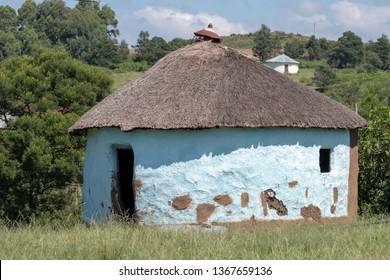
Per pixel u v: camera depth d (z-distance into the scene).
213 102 16.09
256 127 16.08
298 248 11.04
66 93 26.70
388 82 77.69
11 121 25.52
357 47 106.44
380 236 11.97
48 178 25.52
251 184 16.23
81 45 98.94
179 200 16.12
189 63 17.48
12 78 26.20
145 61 97.25
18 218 24.17
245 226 16.14
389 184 20.41
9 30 98.25
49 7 104.81
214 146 16.08
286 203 16.62
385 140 20.33
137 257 10.59
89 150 18.38
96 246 11.25
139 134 16.45
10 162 24.67
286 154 16.61
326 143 17.41
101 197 17.81
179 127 15.76
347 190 18.09
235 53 17.92
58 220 22.75
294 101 16.92
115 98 17.58
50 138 25.30
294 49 118.06
